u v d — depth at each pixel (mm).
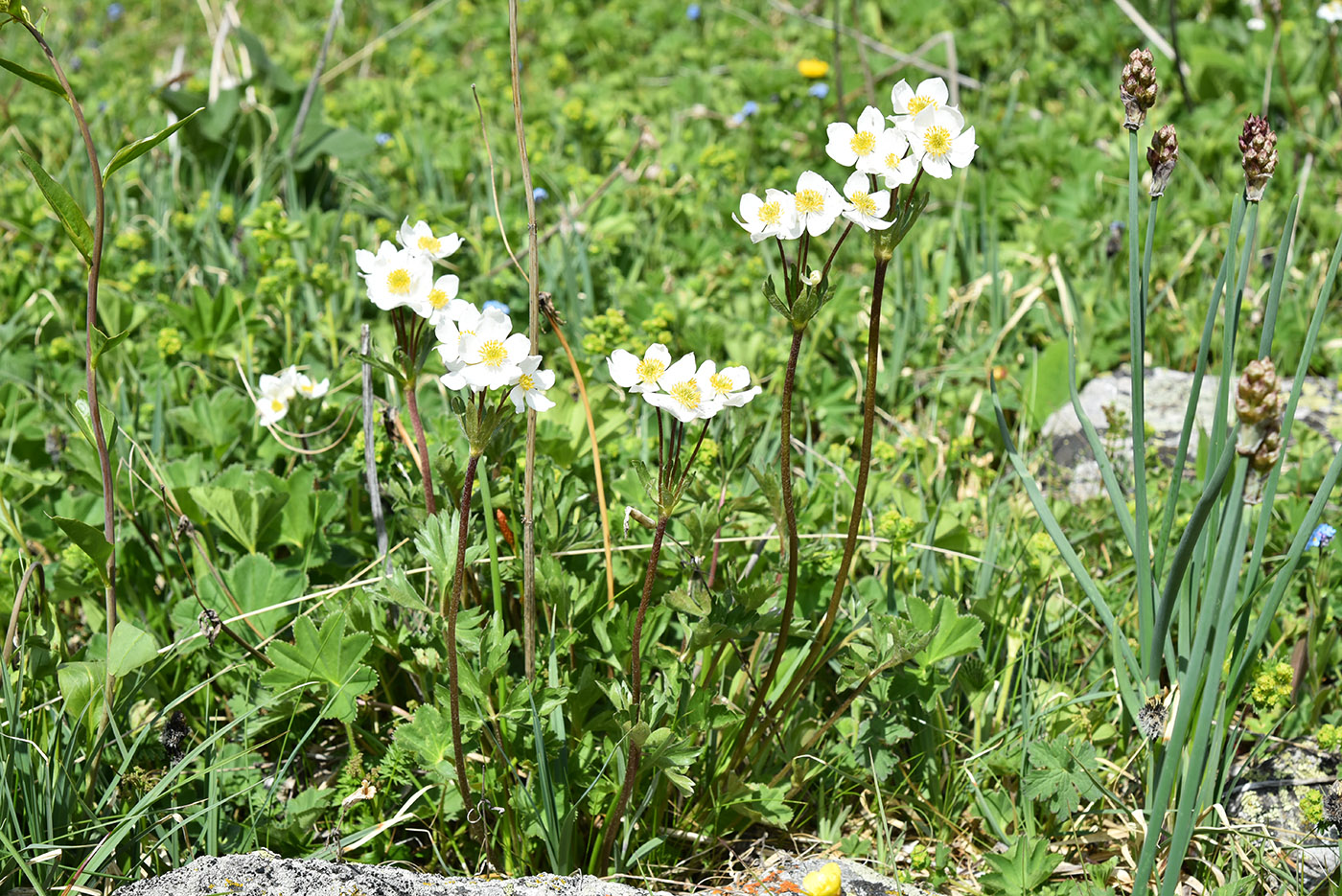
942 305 4066
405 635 2281
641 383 1797
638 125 5633
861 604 2455
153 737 2271
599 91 6168
